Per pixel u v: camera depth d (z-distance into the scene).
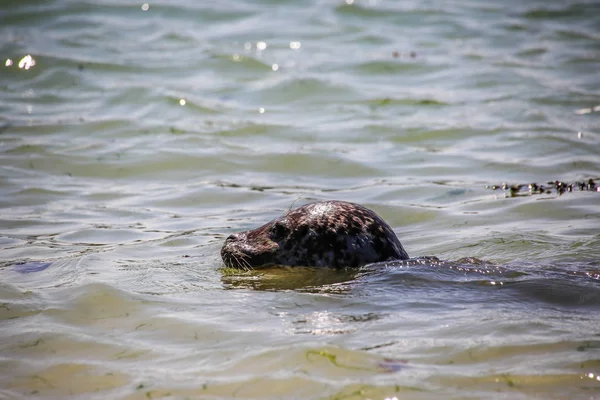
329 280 26.25
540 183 39.03
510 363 19.33
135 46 65.44
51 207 36.69
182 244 31.44
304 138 47.72
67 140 46.66
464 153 44.56
